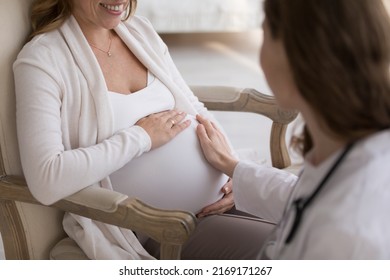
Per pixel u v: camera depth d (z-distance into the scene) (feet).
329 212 3.09
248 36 21.30
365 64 3.10
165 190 5.97
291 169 7.08
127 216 4.94
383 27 3.16
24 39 5.86
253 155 7.45
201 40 20.90
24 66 5.41
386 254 3.03
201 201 6.24
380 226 3.00
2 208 5.72
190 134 6.21
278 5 3.26
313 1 3.09
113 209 4.99
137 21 6.88
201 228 6.02
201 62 18.12
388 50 3.19
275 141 7.26
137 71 6.42
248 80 16.20
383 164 3.10
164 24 17.99
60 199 5.22
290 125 12.35
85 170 5.15
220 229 5.96
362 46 3.08
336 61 3.07
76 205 5.18
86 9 5.76
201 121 6.50
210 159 6.22
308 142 4.07
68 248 5.79
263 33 3.47
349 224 3.00
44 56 5.47
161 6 17.89
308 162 3.59
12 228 5.78
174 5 17.90
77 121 5.62
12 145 5.66
